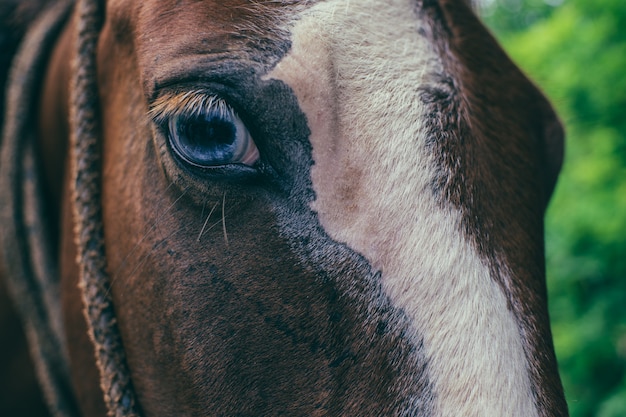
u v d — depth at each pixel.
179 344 0.49
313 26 0.47
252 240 0.48
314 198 0.47
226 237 0.48
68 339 0.58
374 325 0.46
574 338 1.17
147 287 0.51
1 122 0.66
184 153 0.48
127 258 0.52
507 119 0.51
